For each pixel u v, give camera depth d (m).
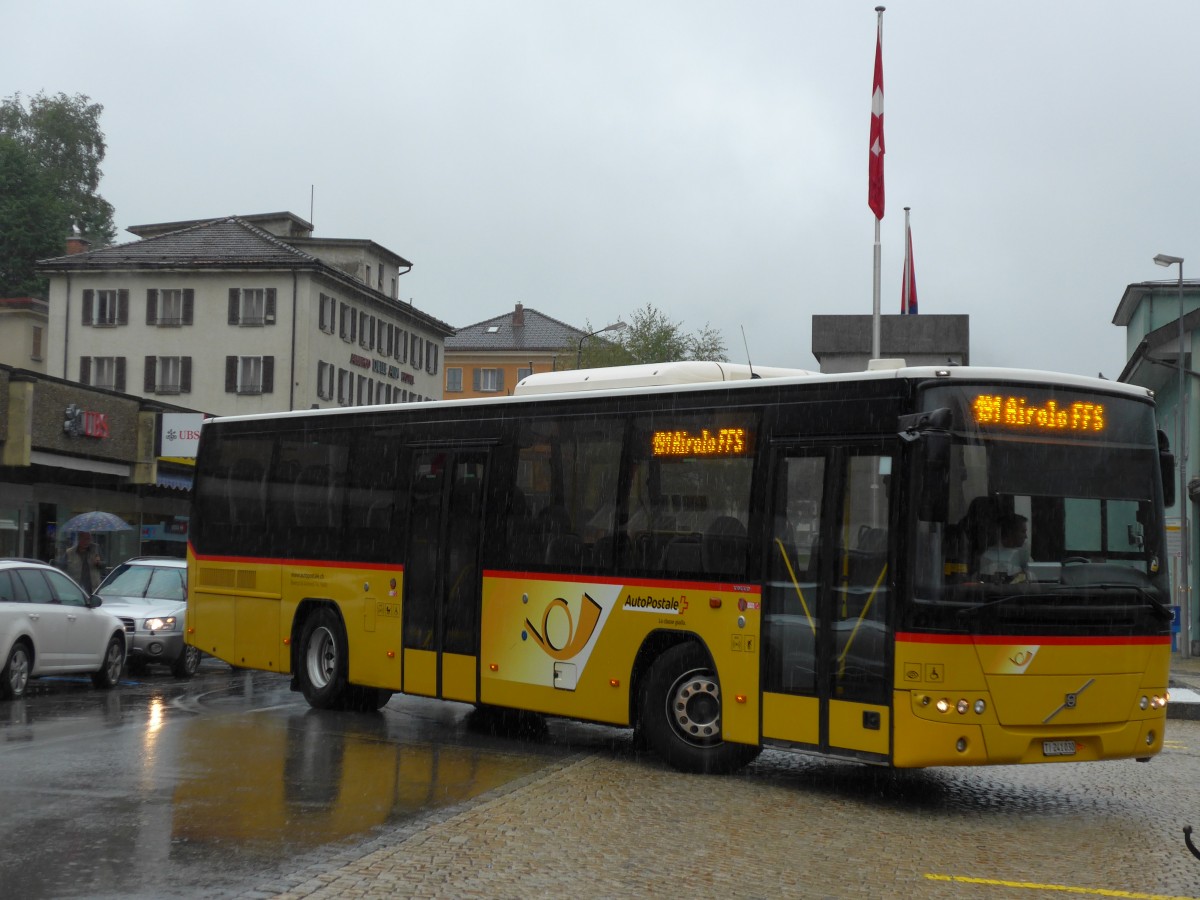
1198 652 33.59
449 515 14.84
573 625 13.34
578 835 9.24
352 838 8.93
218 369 68.12
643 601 12.70
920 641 10.48
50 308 69.75
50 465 33.12
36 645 17.48
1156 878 8.60
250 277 68.31
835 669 11.08
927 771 13.16
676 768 12.42
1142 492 11.34
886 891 7.98
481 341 113.25
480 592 14.34
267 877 7.81
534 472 13.99
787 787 11.77
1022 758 10.53
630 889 7.77
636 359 68.38
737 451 12.12
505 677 14.00
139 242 70.62
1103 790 12.24
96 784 10.85
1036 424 11.00
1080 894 8.08
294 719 15.59
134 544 41.19
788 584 11.52
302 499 16.94
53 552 37.31
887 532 10.83
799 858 8.83
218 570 18.09
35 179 77.81
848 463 11.23
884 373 11.11
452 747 13.58
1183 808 11.35
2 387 31.28
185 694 18.73
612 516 13.12
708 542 12.22
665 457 12.73
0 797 10.27
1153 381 40.38
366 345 75.38
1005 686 10.47
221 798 10.32
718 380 13.69
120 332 68.94
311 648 16.56
